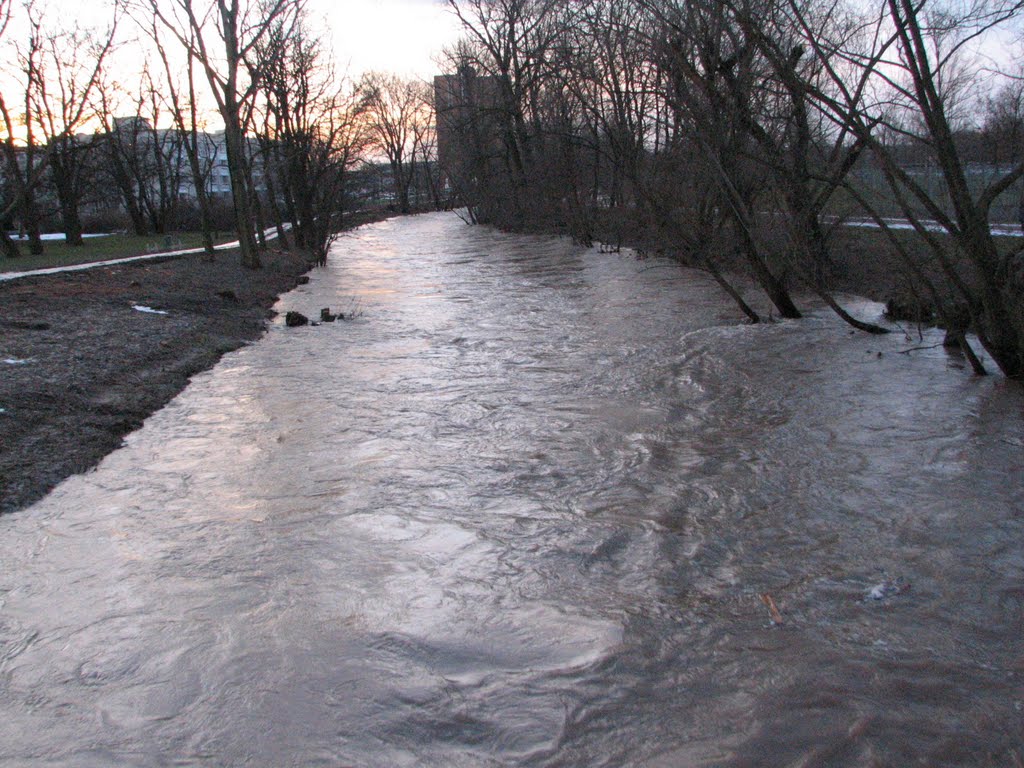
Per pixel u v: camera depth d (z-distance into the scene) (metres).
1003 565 5.69
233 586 5.62
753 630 4.98
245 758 4.01
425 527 6.52
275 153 36.72
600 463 7.88
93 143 35.16
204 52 24.42
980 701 4.29
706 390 10.30
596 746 4.04
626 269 24.25
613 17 15.24
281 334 15.41
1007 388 9.70
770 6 11.52
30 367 10.16
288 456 8.23
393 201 98.50
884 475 7.33
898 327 13.20
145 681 4.61
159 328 13.59
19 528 6.59
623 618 5.12
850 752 3.95
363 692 4.45
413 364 12.37
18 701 4.47
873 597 5.32
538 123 41.38
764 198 14.27
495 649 4.83
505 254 33.09
